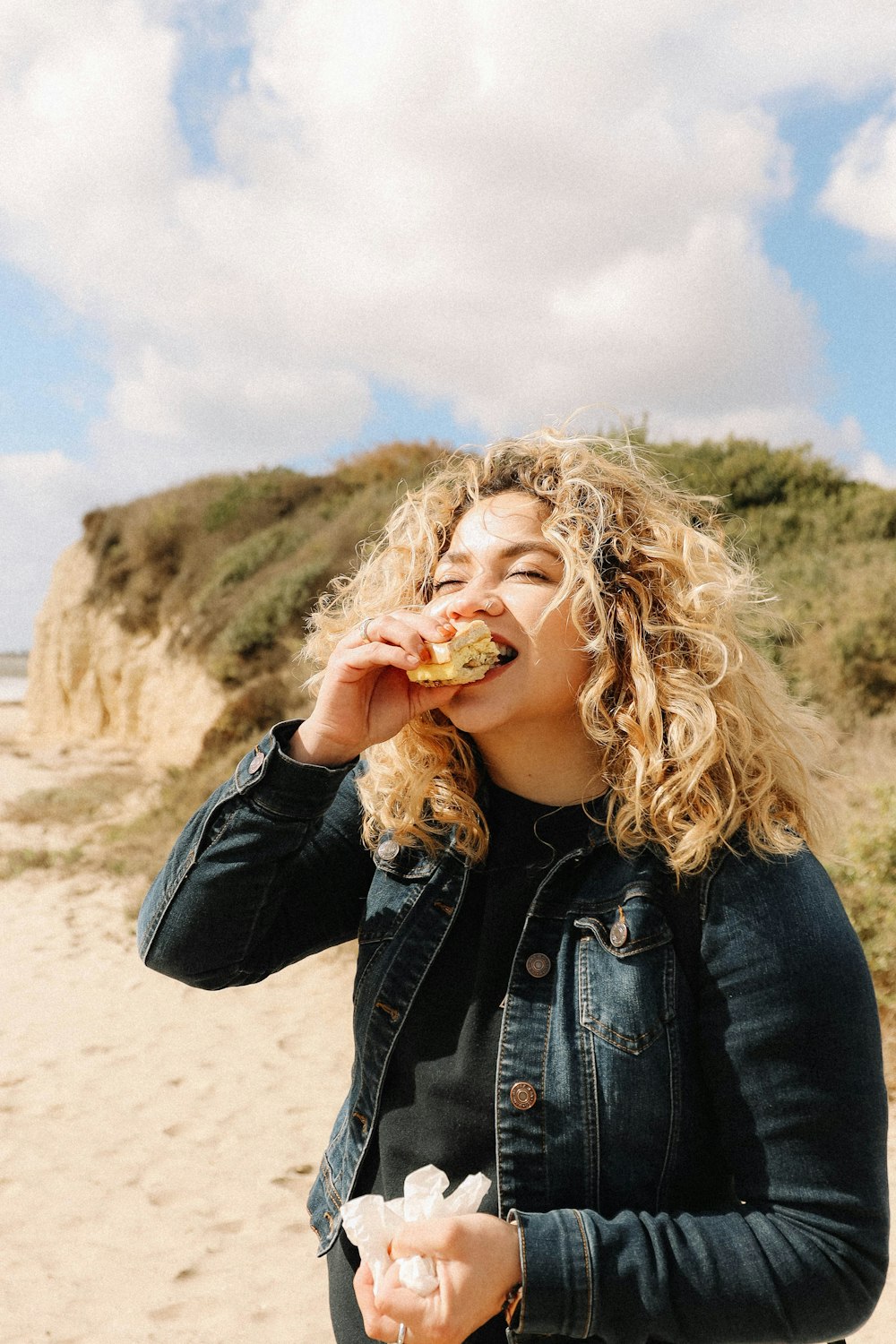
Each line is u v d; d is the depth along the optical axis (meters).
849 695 7.57
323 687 1.13
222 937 1.19
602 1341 0.97
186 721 13.81
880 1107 0.94
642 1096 0.97
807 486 11.92
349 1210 0.96
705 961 1.00
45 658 20.94
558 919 1.08
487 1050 1.07
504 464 1.27
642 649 1.10
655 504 1.25
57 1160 3.97
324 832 1.35
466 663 1.06
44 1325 2.94
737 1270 0.87
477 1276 0.87
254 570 15.54
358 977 1.24
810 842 1.19
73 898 8.33
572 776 1.15
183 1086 4.68
